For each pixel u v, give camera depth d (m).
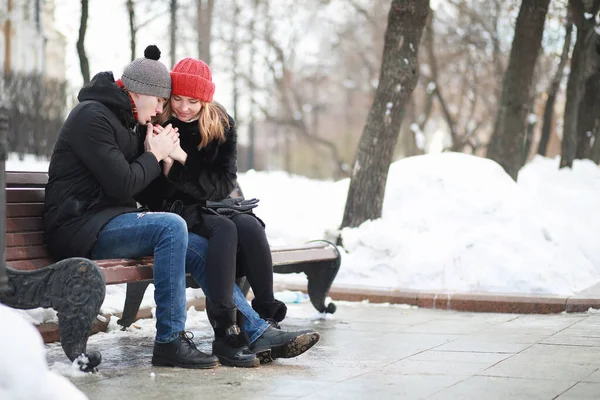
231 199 7.02
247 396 5.15
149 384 5.50
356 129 68.12
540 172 17.12
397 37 12.48
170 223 6.05
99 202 6.31
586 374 5.83
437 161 12.80
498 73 36.41
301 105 50.97
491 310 9.63
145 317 8.22
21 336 3.69
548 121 25.42
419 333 7.91
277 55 47.53
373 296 10.26
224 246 6.26
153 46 6.61
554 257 11.23
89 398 5.07
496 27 35.91
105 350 6.77
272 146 84.12
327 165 67.62
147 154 6.35
